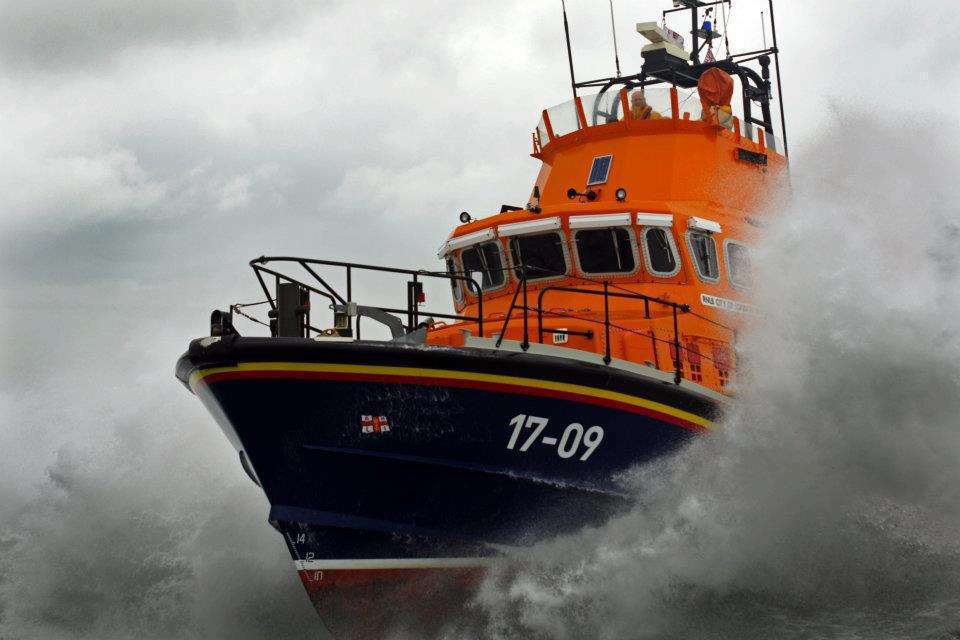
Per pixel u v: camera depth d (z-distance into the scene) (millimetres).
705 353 25281
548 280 26438
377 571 21531
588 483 22281
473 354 20516
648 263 25703
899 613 21547
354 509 21109
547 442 21625
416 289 22016
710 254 26281
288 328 21359
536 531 22109
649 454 22953
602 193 28156
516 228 26344
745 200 29125
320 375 20156
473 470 21172
